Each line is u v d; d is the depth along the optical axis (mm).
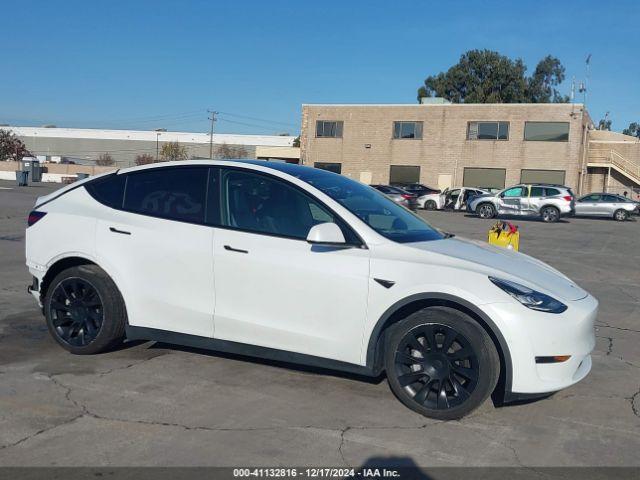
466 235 19359
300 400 4629
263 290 4746
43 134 99062
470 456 3838
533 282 4430
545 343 4172
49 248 5504
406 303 4371
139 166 5527
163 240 5090
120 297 5301
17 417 4203
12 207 20906
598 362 5898
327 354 4613
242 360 5484
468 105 41344
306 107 45062
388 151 43344
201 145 93688
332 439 4000
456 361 4312
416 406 4395
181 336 5078
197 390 4766
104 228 5328
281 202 4918
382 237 4625
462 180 41812
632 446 4051
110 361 5375
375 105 43375
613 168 43531
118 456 3695
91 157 97812
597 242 18484
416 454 3840
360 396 4734
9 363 5273
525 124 40219
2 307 7246
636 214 34188
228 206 5043
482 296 4211
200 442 3902
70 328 5520
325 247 4621
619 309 8523
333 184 5199
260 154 49188
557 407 4684
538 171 40156
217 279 4898
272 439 3975
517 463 3768
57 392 4652
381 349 4605
